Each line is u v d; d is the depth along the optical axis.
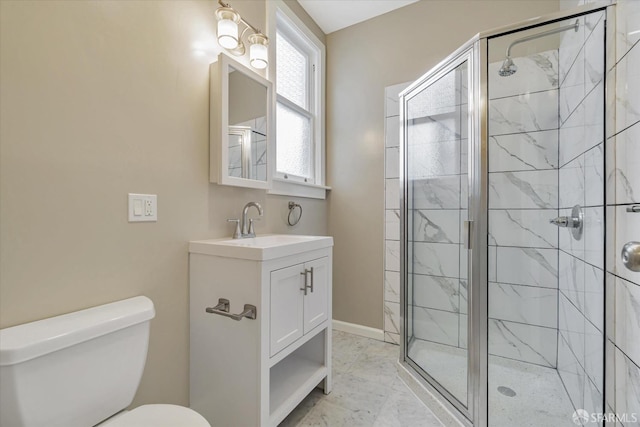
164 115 1.26
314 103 2.54
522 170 1.63
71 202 0.97
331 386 1.68
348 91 2.53
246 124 1.62
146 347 1.03
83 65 1.00
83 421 0.85
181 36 1.34
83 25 1.00
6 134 0.83
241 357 1.19
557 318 1.65
